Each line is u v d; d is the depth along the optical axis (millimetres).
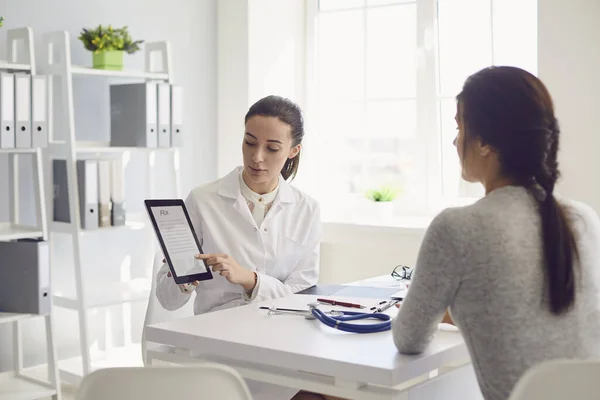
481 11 4059
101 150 3574
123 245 4117
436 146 4262
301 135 2539
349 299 2186
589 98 3357
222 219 2508
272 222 2527
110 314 4098
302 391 2145
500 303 1427
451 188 4246
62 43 3424
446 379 1783
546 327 1427
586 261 1484
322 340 1723
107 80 4004
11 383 3365
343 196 4559
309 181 4660
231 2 4449
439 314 1518
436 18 4203
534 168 1474
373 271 4168
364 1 4449
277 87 4539
